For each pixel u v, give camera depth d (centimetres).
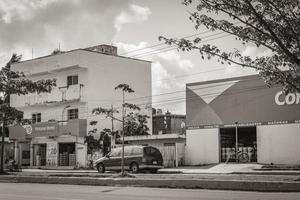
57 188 2059
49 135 4650
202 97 3906
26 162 4988
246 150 3641
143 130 4662
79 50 4644
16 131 4969
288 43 1405
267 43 1439
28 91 3419
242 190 1791
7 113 3294
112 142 4350
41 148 4878
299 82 1455
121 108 4894
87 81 4675
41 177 2511
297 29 1391
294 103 3406
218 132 3784
